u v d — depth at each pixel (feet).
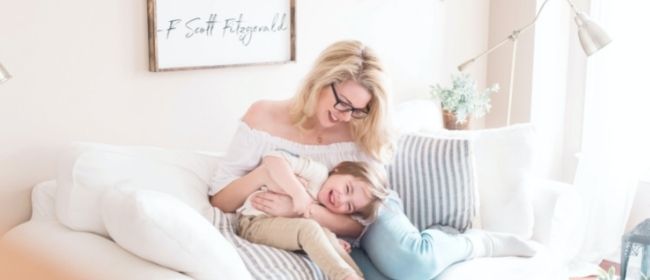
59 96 6.45
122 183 5.82
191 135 7.56
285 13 8.16
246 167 6.59
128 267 5.00
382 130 6.76
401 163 7.37
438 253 6.42
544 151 11.21
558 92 11.21
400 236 6.40
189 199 6.18
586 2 10.84
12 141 6.22
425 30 10.10
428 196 7.26
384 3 9.44
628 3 10.32
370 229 6.61
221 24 7.54
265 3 7.94
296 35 8.30
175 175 6.31
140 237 5.00
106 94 6.79
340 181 6.49
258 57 7.98
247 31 7.80
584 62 11.12
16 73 6.14
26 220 6.43
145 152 6.40
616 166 10.62
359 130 6.77
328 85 6.54
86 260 5.19
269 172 6.41
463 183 7.27
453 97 9.55
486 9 11.01
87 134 6.70
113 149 6.19
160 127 7.27
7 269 5.79
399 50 9.77
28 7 6.14
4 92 6.10
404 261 6.30
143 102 7.09
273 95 8.30
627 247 7.24
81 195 5.68
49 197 6.24
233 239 6.05
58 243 5.54
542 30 10.61
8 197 6.27
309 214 6.36
